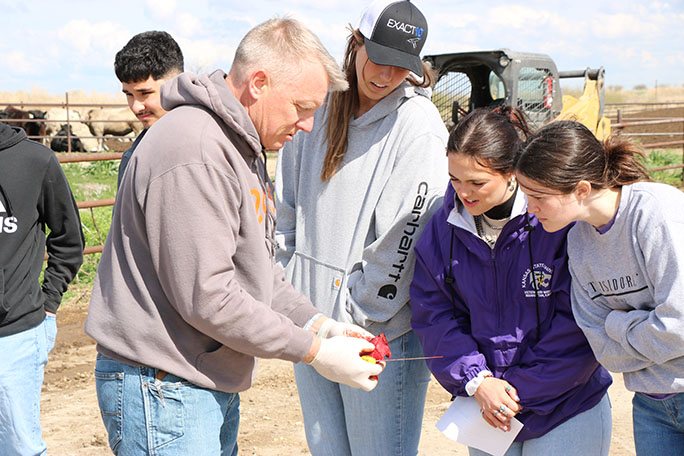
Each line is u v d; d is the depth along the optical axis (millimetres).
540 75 8289
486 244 2492
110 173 15336
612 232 2191
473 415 2535
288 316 2436
